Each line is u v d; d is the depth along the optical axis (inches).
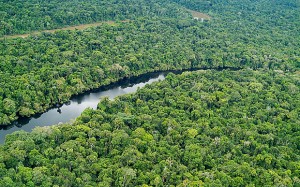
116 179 6939.0
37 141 7647.6
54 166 6948.8
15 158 7022.6
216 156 7760.8
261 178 7249.0
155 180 6904.5
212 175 7111.2
